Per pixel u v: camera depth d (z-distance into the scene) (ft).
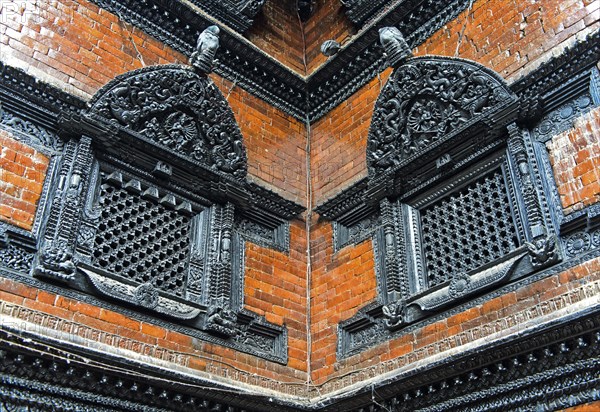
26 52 19.52
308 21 30.68
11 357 14.83
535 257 16.99
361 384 20.18
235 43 25.86
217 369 19.84
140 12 23.61
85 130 19.51
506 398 16.05
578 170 17.31
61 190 18.35
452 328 18.53
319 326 23.12
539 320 16.25
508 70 20.45
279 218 24.93
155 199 21.18
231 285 21.84
